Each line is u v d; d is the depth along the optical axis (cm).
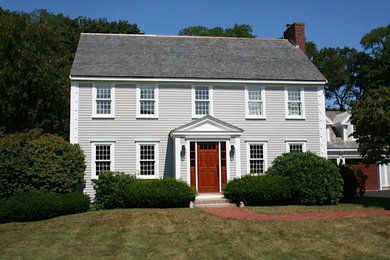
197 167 2003
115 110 2062
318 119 2261
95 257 1044
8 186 1666
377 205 1817
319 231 1276
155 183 1797
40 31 2855
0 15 3050
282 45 2620
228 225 1367
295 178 1880
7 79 2644
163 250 1098
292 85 2258
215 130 2003
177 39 2508
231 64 2300
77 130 2011
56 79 2806
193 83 2155
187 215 1534
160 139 2086
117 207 1862
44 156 1738
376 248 1098
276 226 1344
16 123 2789
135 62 2194
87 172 1998
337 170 1916
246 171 2142
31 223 1475
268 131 2195
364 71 4722
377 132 1764
